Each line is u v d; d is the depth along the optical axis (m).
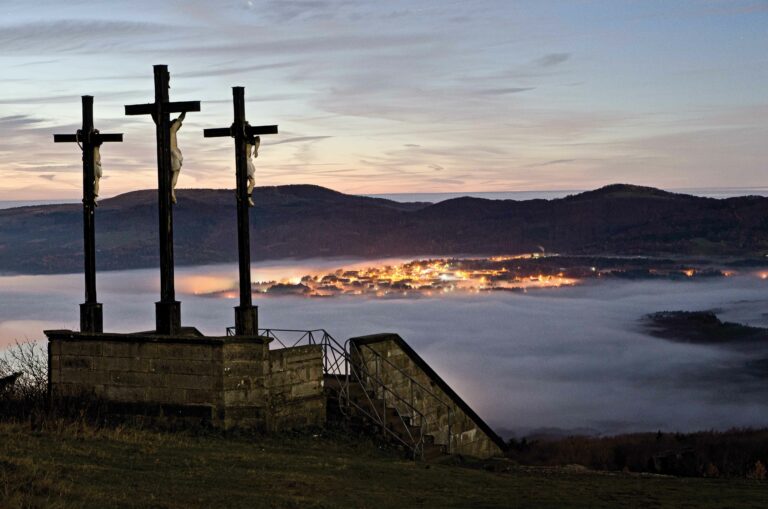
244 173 21.69
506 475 19.00
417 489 16.05
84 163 22.58
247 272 21.59
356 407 21.98
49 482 13.32
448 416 25.36
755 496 16.41
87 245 22.52
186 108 21.22
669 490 17.08
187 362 20.34
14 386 22.36
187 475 15.30
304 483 15.44
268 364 20.30
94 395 21.00
